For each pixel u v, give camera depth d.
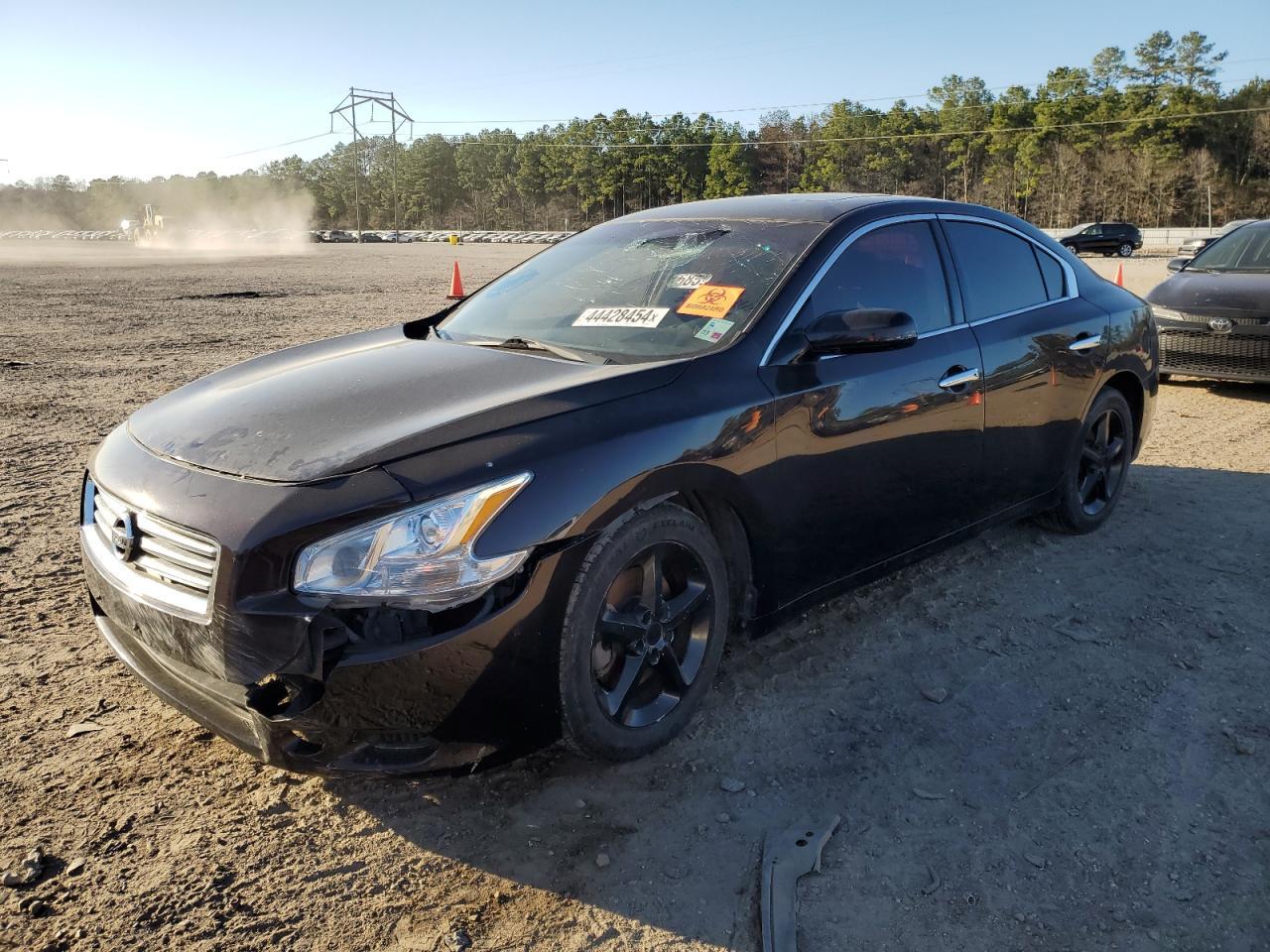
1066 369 4.13
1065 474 4.33
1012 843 2.45
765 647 3.50
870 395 3.19
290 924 2.16
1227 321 7.69
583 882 2.32
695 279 3.31
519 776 2.74
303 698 2.22
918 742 2.91
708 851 2.43
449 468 2.32
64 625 3.64
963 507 3.73
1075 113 110.38
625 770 2.76
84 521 2.87
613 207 132.25
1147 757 2.83
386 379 2.92
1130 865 2.37
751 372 2.92
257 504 2.26
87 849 2.39
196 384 3.26
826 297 3.22
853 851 2.42
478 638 2.27
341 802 2.61
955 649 3.49
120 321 13.89
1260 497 5.21
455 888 2.29
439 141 148.25
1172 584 4.05
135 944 2.08
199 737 2.91
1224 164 104.06
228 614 2.21
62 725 2.95
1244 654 3.45
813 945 2.11
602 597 2.52
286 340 11.80
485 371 2.93
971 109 124.75
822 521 3.12
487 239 80.56
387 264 34.03
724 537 2.98
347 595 2.18
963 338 3.64
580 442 2.48
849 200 3.67
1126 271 27.36
